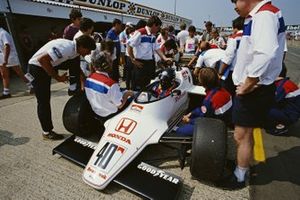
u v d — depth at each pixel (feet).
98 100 9.36
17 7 22.88
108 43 15.26
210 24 24.58
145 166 7.89
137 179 7.39
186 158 9.64
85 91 9.78
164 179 7.38
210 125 7.46
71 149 8.98
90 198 7.30
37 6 25.03
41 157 9.56
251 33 6.13
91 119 10.34
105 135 8.36
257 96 6.57
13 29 22.27
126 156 7.56
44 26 35.96
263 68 5.79
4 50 16.40
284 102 11.76
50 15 26.76
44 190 7.67
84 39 9.32
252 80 6.05
